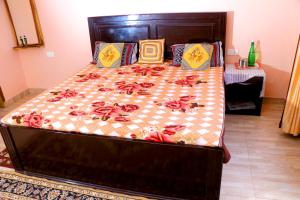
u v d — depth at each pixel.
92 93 2.58
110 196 2.12
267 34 3.23
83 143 2.04
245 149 2.60
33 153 2.29
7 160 2.64
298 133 2.67
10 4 3.80
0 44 3.82
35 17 3.83
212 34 3.32
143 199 2.07
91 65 3.56
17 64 4.20
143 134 1.87
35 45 4.01
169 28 3.43
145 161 1.96
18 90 4.27
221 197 2.06
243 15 3.21
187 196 2.00
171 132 1.83
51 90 2.71
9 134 2.22
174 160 1.87
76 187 2.24
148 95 2.45
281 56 3.30
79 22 3.78
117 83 2.82
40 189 2.24
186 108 2.13
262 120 3.11
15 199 2.14
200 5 3.29
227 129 2.95
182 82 2.72
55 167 2.30
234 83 3.11
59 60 4.15
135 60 3.51
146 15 3.43
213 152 1.72
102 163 2.11
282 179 2.21
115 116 2.08
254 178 2.23
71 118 2.10
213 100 2.25
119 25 3.58
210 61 3.14
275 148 2.59
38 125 2.10
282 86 3.45
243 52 3.42
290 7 3.03
